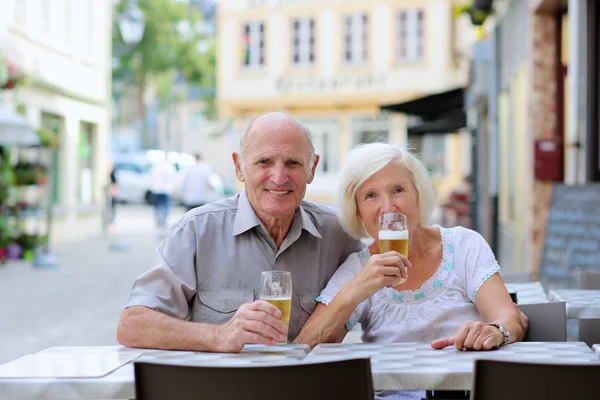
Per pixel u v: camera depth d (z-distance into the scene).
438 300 3.22
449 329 3.18
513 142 11.52
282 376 2.03
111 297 9.94
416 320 3.19
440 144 29.22
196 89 52.28
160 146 54.62
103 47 20.59
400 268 2.93
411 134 18.81
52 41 17.19
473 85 14.78
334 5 28.98
